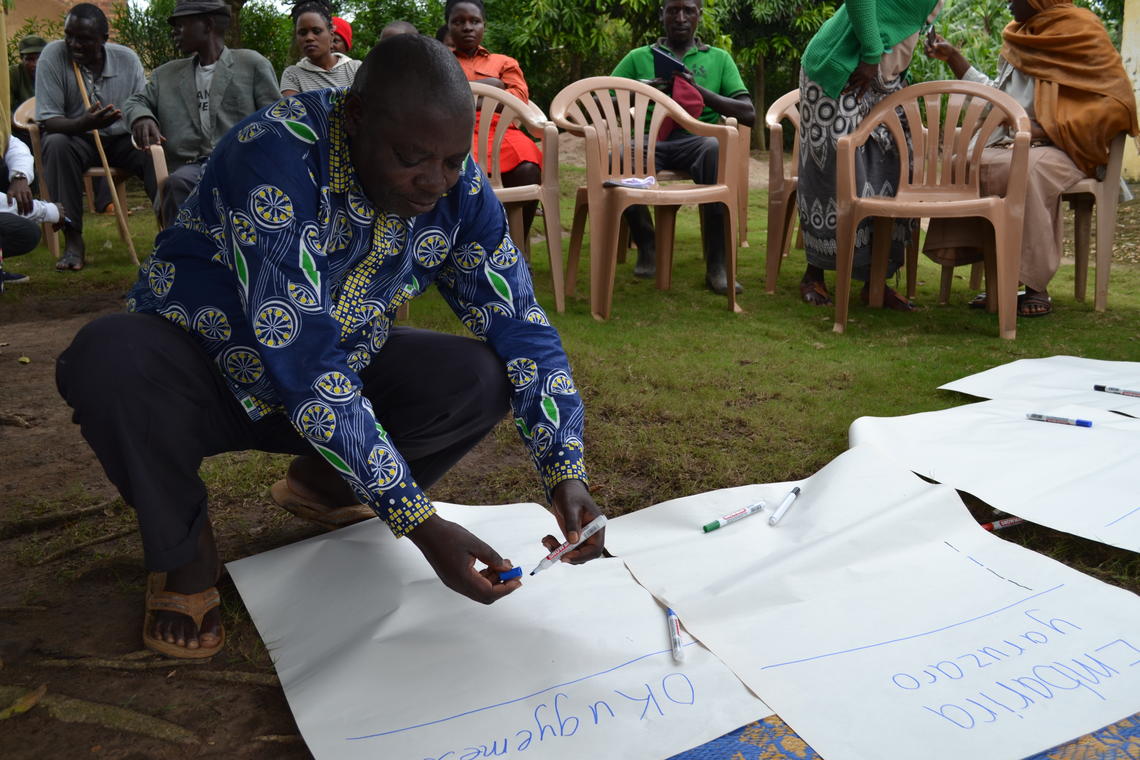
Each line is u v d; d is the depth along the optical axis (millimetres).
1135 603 1604
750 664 1454
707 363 3387
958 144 3975
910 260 4562
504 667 1467
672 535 1961
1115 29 13703
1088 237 4406
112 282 4898
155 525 1459
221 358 1493
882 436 2455
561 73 12625
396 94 1228
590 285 4180
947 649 1487
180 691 1492
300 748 1362
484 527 1984
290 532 2062
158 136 4598
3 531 2031
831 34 3975
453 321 3857
